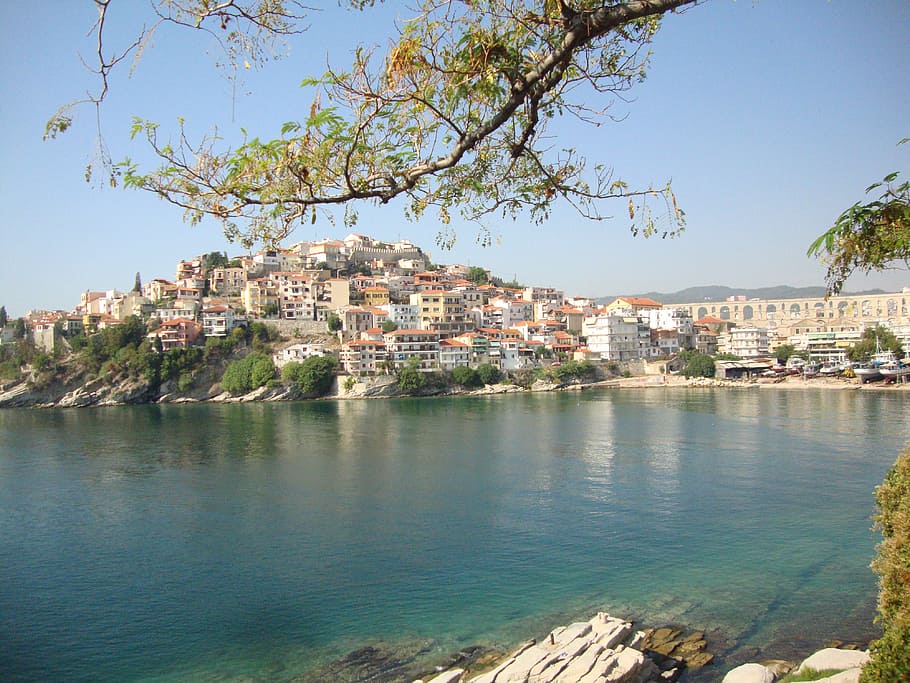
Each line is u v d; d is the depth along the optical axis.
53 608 33.00
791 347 195.12
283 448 79.56
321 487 57.78
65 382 158.25
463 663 26.84
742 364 185.75
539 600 32.53
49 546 42.41
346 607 32.47
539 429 93.25
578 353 191.25
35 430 102.19
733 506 48.19
